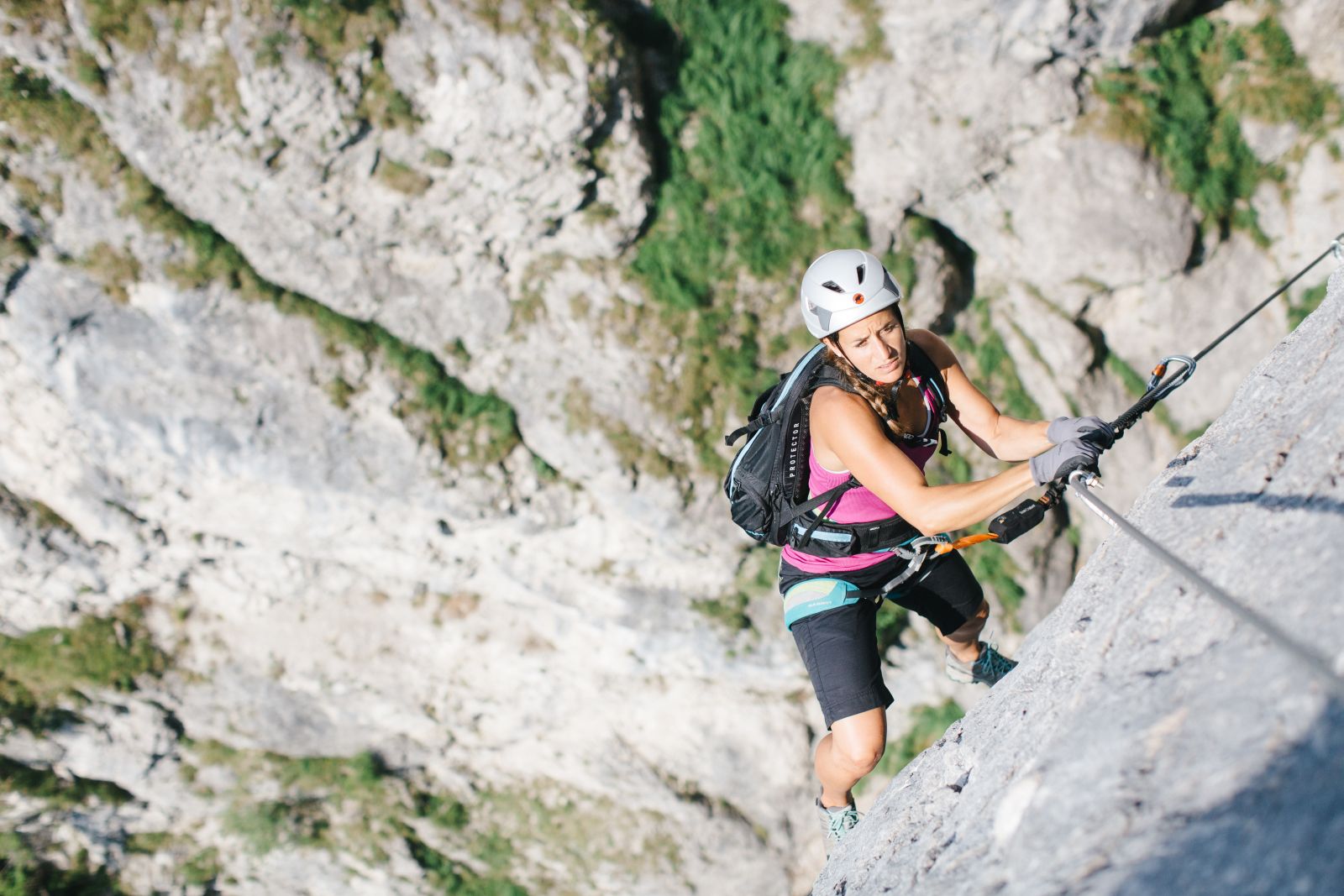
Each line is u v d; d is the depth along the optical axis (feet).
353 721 29.48
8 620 28.12
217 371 24.99
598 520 26.76
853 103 25.66
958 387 9.53
